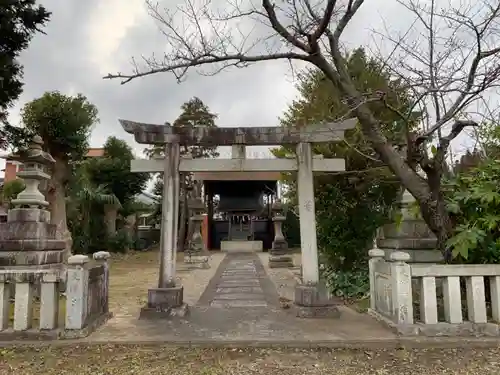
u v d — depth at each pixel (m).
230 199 24.20
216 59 6.11
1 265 7.46
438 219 5.90
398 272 5.23
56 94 12.70
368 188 9.02
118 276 13.04
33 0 8.08
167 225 6.79
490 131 6.88
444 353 4.61
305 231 6.83
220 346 4.90
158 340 5.00
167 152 6.94
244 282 11.09
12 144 8.16
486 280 5.74
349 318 6.23
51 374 4.08
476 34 5.62
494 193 5.64
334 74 6.38
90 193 19.19
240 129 7.06
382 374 4.03
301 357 4.55
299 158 7.04
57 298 5.27
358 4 6.21
